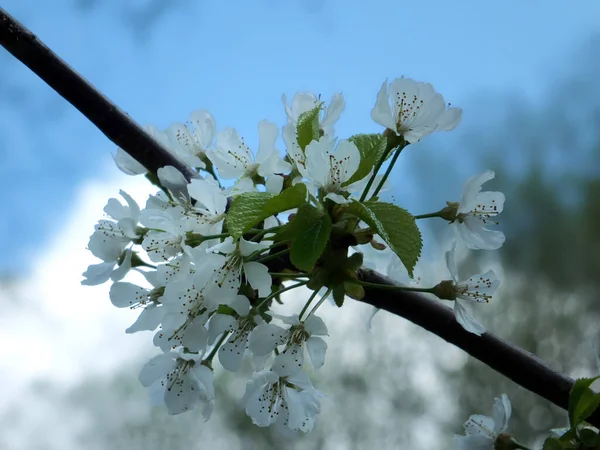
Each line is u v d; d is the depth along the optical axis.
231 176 0.56
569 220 1.86
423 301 0.58
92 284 0.56
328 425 1.73
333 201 0.53
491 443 0.60
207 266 0.53
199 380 0.56
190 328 0.53
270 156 0.56
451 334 0.58
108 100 0.58
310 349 0.54
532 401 1.68
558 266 1.85
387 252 0.59
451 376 1.78
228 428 1.75
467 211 0.57
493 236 0.57
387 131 0.56
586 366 1.77
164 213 0.53
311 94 0.58
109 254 0.56
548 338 1.82
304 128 0.54
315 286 0.53
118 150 0.60
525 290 1.87
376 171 0.54
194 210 0.54
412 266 0.52
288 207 0.52
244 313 0.53
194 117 0.61
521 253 1.87
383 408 1.76
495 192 0.57
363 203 0.53
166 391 0.56
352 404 1.75
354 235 0.53
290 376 0.55
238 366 0.54
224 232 0.54
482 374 1.74
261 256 0.55
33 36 0.57
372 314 0.61
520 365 0.58
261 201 0.52
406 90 0.56
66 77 0.58
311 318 0.54
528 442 1.64
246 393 0.55
